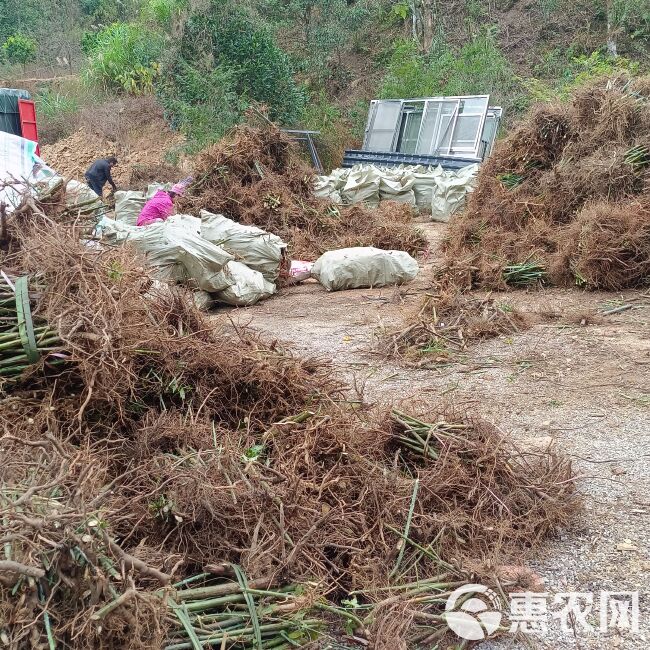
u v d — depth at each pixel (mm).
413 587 2750
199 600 2475
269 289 8188
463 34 23875
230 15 19125
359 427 3592
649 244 7367
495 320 6438
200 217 8891
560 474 3480
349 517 2980
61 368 3318
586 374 5281
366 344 6258
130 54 24453
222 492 2832
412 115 18750
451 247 9312
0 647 1961
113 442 3232
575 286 7758
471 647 2557
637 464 3859
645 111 8406
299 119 20703
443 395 4984
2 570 1974
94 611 2078
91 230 4293
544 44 22641
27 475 2502
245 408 3701
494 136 16625
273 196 10250
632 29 21625
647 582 2863
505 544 3068
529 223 8680
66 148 21906
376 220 10711
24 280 3402
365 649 2525
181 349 3670
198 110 17828
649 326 6297
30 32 31969
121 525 2756
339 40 23828
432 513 3105
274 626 2477
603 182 8188
